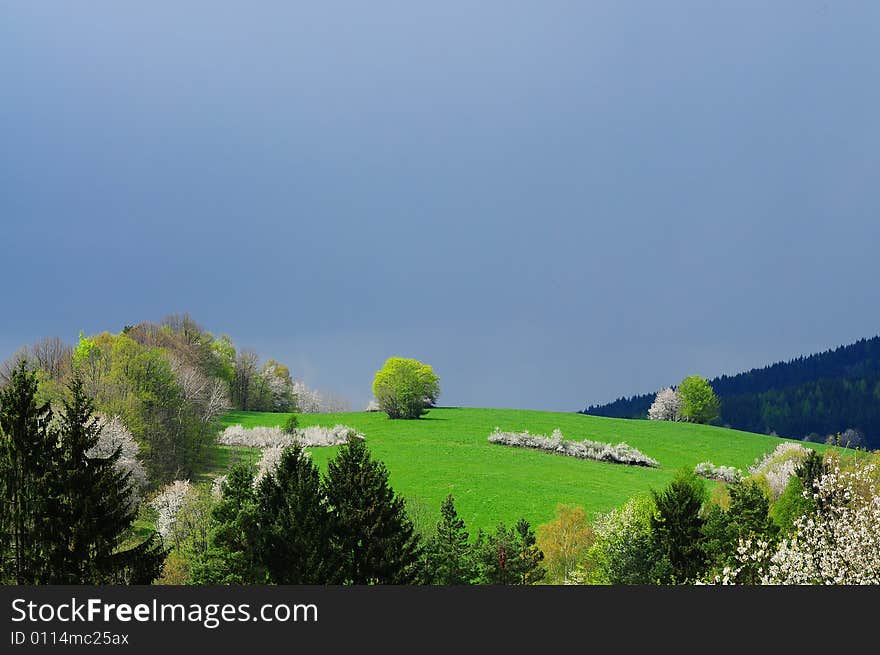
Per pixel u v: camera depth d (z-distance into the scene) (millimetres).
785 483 70188
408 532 44125
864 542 21703
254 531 39500
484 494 73500
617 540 45562
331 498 44656
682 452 110312
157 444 78250
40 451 33906
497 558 44812
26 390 34188
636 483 84312
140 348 87625
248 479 41750
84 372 82750
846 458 48812
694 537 46438
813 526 23781
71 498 33219
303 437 101312
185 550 49406
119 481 35469
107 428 62875
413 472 82062
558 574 52500
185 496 54656
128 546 51656
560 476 84000
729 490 52875
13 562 32812
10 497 33219
